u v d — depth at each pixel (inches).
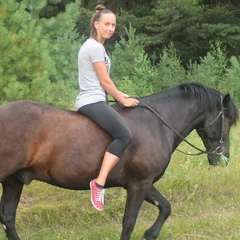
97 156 236.1
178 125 263.3
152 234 265.4
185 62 1126.4
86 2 1170.0
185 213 328.8
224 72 902.4
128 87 687.7
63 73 534.0
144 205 333.4
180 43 1094.4
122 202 324.8
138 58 874.1
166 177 353.1
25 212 304.5
